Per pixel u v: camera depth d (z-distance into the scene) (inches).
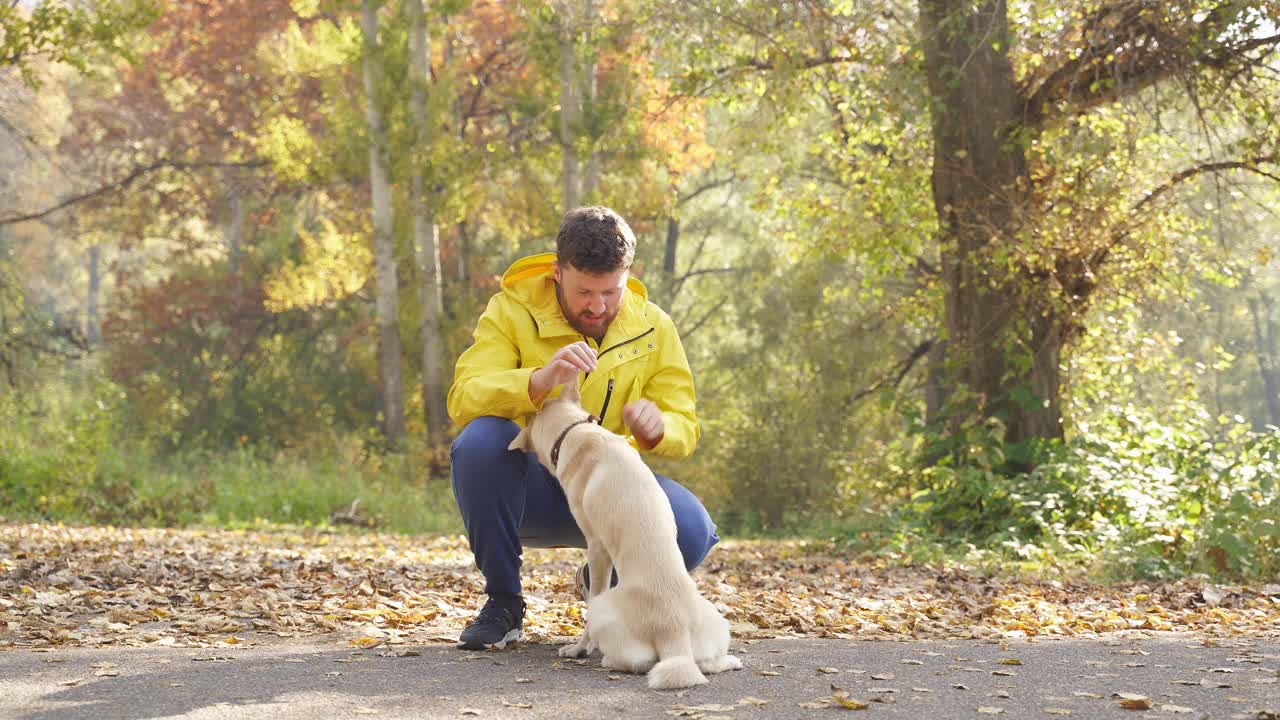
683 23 458.9
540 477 145.2
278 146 860.6
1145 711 111.1
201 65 1173.1
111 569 266.8
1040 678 130.5
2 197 1008.2
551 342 146.0
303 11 884.0
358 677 126.8
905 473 612.1
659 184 833.5
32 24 563.2
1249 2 347.6
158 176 1144.2
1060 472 366.3
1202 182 435.2
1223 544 294.7
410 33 851.4
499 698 114.0
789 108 460.8
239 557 322.7
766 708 110.7
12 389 684.7
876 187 509.4
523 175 837.8
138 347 1141.1
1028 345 412.8
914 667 138.3
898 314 627.8
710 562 360.5
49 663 137.6
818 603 229.8
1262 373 1553.9
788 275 918.4
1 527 434.6
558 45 713.6
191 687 120.8
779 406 856.3
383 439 859.4
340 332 1144.2
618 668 125.7
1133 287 447.2
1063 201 422.9
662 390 151.6
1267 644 161.2
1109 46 388.2
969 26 415.2
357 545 439.2
